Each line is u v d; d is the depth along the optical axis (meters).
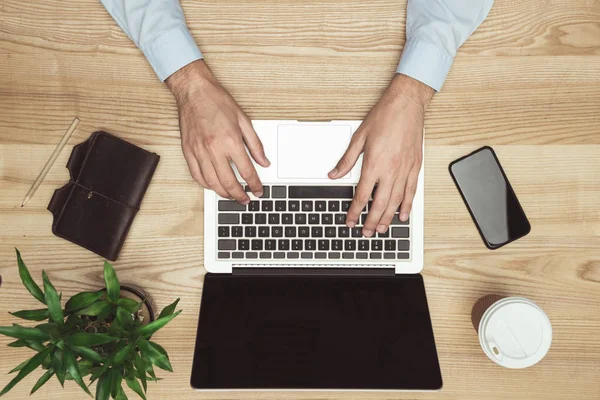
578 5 0.79
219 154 0.74
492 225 0.79
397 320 0.75
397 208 0.76
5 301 0.79
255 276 0.77
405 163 0.75
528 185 0.80
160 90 0.79
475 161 0.79
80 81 0.79
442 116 0.79
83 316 0.66
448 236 0.79
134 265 0.79
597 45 0.79
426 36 0.76
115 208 0.77
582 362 0.79
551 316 0.80
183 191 0.80
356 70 0.80
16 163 0.79
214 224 0.76
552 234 0.80
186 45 0.76
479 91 0.79
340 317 0.75
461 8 0.77
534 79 0.80
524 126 0.80
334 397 0.80
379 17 0.79
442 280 0.80
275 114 0.80
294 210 0.76
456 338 0.79
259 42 0.79
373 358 0.73
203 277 0.80
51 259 0.79
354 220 0.75
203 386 0.71
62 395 0.79
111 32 0.79
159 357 0.63
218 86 0.77
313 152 0.77
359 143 0.76
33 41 0.79
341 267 0.77
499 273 0.79
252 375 0.71
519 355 0.72
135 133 0.79
